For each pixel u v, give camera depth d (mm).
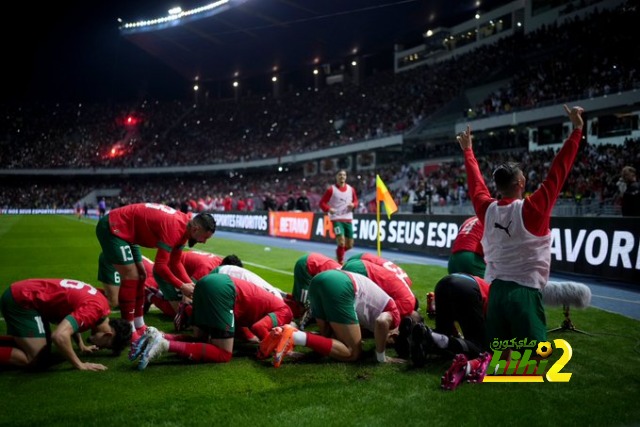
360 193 34750
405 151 39156
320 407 3277
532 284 3428
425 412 3197
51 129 65625
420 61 47594
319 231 17953
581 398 3422
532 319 3396
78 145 63719
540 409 3238
